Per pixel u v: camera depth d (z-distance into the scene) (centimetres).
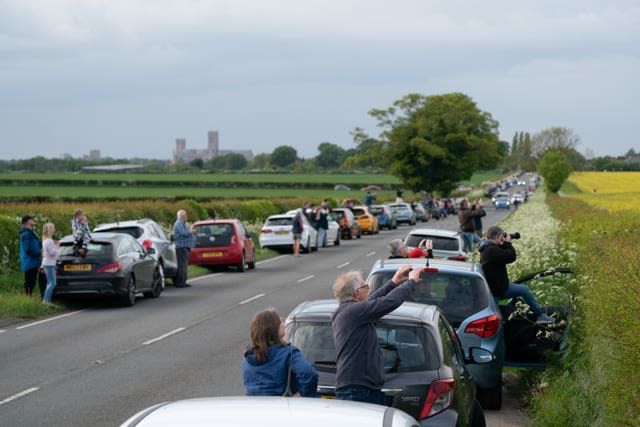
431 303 1630
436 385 1091
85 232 3238
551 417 1427
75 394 1761
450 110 16762
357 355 1039
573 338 1727
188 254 4041
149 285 3534
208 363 2105
